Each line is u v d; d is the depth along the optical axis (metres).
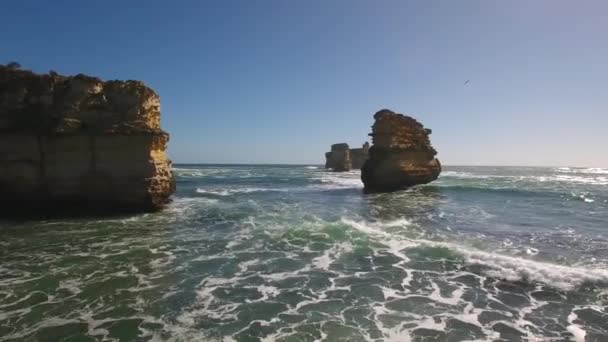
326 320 7.31
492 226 16.45
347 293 8.70
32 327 6.82
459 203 24.97
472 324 7.14
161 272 10.09
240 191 35.06
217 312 7.63
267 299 8.34
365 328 6.99
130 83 19.53
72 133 18.19
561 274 9.69
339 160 89.75
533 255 11.71
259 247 12.79
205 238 14.12
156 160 20.22
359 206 23.66
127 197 19.30
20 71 18.25
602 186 39.41
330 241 13.50
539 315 7.50
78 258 11.31
